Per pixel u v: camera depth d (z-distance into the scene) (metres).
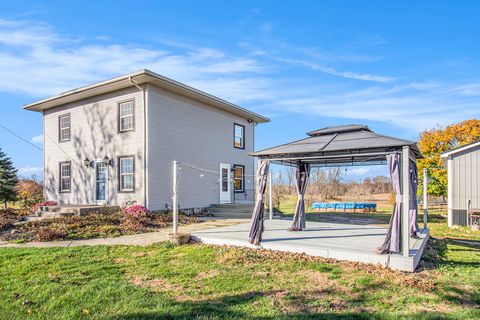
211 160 15.13
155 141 12.35
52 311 3.89
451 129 18.69
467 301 4.27
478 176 13.02
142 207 11.50
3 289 4.64
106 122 13.38
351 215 16.55
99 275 5.28
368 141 6.92
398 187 6.14
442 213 18.09
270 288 4.68
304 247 6.83
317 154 7.33
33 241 8.04
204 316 3.71
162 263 6.06
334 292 4.53
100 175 13.62
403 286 4.81
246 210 13.91
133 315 3.74
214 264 5.98
